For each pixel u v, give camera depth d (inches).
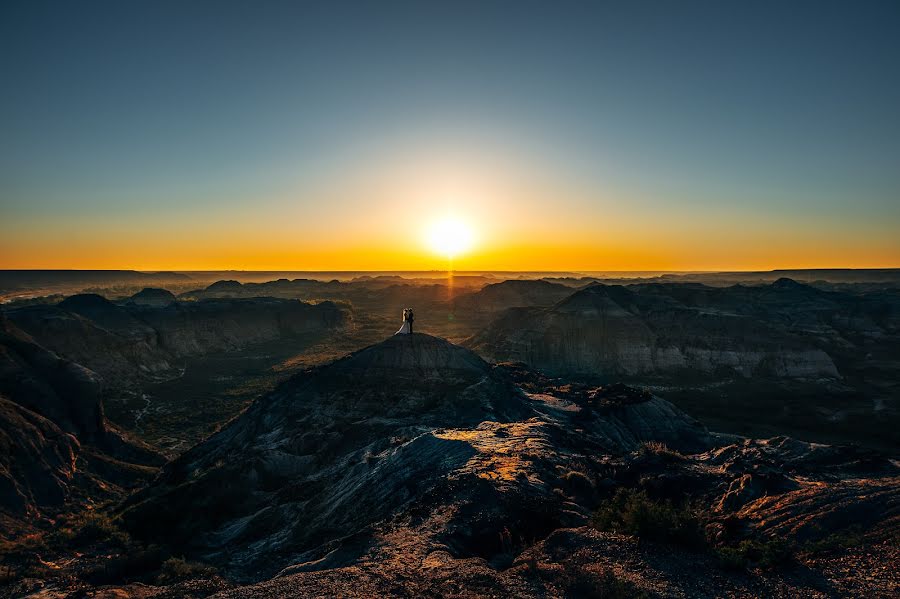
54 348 3868.1
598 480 1101.1
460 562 655.1
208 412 3299.7
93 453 2283.5
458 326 7618.1
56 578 1064.2
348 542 793.6
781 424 2851.9
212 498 1464.1
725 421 2938.0
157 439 2812.5
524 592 563.2
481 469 1068.5
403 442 1588.3
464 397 2154.3
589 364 4325.8
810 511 753.0
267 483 1595.7
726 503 936.3
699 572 593.6
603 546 668.1
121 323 4958.2
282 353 5546.3
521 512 852.6
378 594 568.7
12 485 1769.2
